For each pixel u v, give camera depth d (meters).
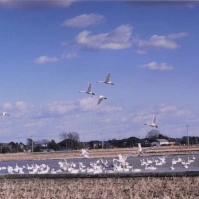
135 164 92.94
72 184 52.31
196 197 40.41
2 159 151.75
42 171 73.75
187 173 56.22
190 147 169.00
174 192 43.47
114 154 143.12
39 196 44.16
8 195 45.25
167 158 109.50
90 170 70.69
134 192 44.22
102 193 44.03
